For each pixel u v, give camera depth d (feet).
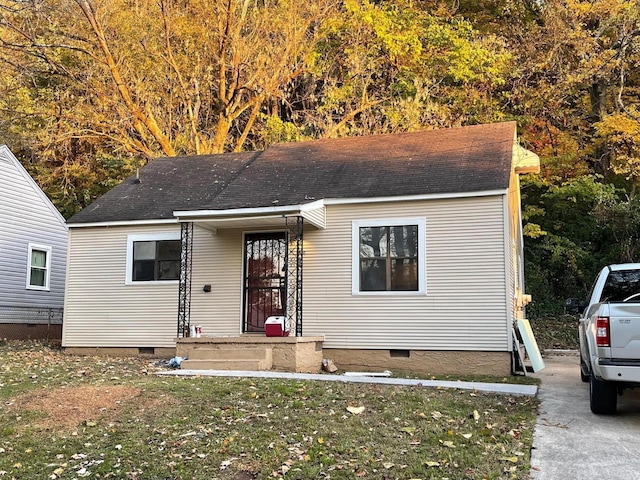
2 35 69.62
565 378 34.71
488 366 35.94
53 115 74.95
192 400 25.12
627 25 73.46
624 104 79.05
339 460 18.49
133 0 71.77
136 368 35.78
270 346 36.06
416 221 38.34
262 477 17.62
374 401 24.76
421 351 37.50
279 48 75.10
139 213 45.47
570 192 72.23
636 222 69.15
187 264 43.52
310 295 40.22
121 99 74.64
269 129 77.56
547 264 75.51
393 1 82.12
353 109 79.15
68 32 70.74
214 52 75.41
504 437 20.29
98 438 21.17
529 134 80.69
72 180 87.86
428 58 79.51
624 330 21.34
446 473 17.28
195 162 54.19
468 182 37.50
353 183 41.19
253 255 42.57
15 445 20.79
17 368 34.86
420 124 73.41
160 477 18.08
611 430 21.26
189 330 42.39
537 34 80.53
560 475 17.07
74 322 46.34
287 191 41.55
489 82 80.28
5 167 64.03
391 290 38.63
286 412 23.27
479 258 36.76
